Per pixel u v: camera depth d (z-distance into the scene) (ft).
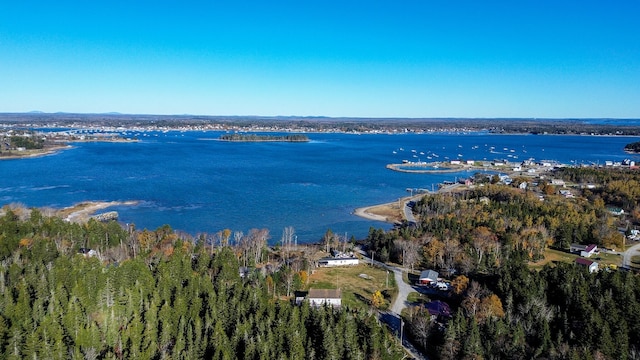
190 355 319.68
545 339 348.79
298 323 356.79
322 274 538.88
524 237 614.75
